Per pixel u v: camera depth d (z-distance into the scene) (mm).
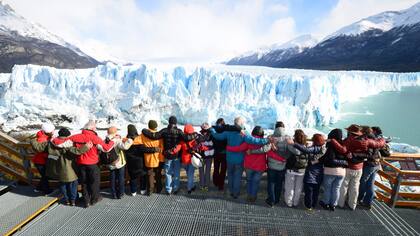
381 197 5176
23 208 4297
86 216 4215
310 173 4332
